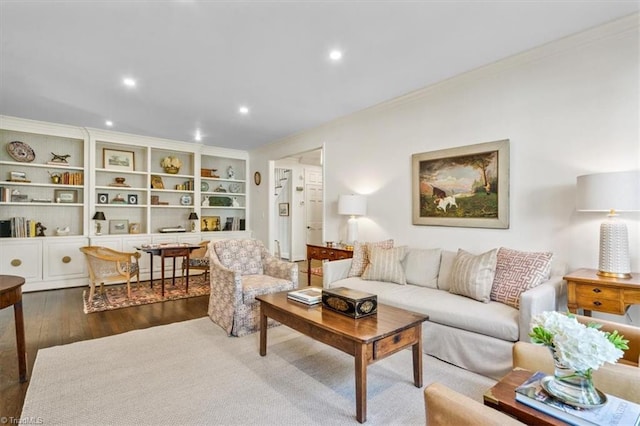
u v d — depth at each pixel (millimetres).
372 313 2166
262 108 4145
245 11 2156
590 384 1026
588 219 2545
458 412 901
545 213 2758
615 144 2412
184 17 2217
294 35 2459
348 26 2342
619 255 2186
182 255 4586
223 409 1877
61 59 2795
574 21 2322
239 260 3607
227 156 6812
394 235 3967
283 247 7902
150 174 5703
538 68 2779
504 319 2203
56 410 1847
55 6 2086
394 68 3037
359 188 4402
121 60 2826
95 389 2068
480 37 2520
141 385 2125
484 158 3119
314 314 2168
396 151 3926
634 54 2326
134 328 3180
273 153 6199
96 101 3836
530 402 1054
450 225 3396
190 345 2770
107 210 5559
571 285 2229
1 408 1868
